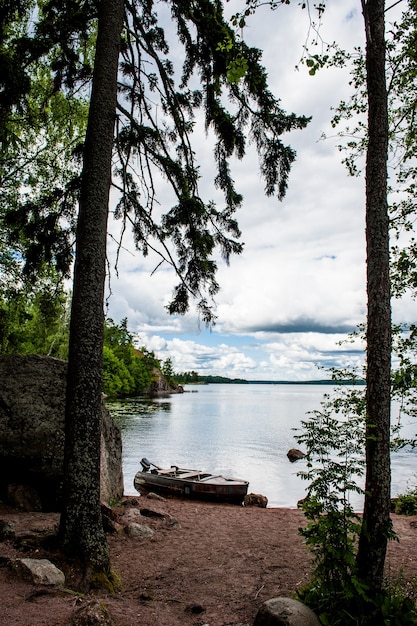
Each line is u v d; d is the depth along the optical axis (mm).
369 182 5066
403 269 7188
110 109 5809
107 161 5742
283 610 3959
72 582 4684
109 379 72000
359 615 4137
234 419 44250
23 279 11055
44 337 22188
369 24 5188
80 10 6547
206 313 7738
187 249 7691
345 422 4559
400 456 22344
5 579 4379
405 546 7238
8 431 7578
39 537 5469
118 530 7348
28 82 6836
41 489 7816
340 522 4336
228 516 9273
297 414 52406
